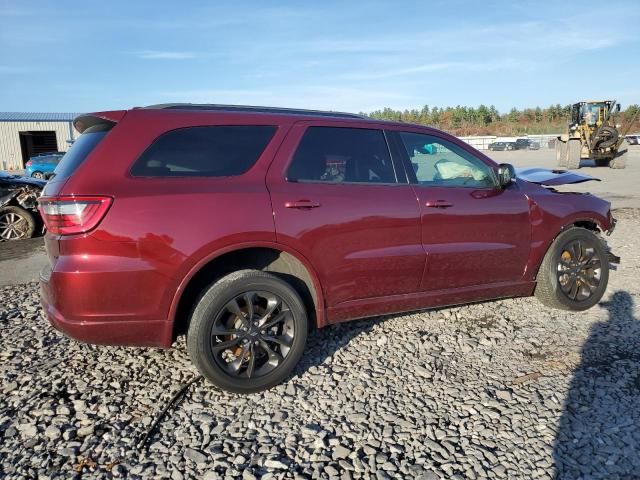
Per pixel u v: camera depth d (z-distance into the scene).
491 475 2.45
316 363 3.62
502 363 3.60
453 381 3.35
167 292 2.95
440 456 2.59
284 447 2.68
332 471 2.48
